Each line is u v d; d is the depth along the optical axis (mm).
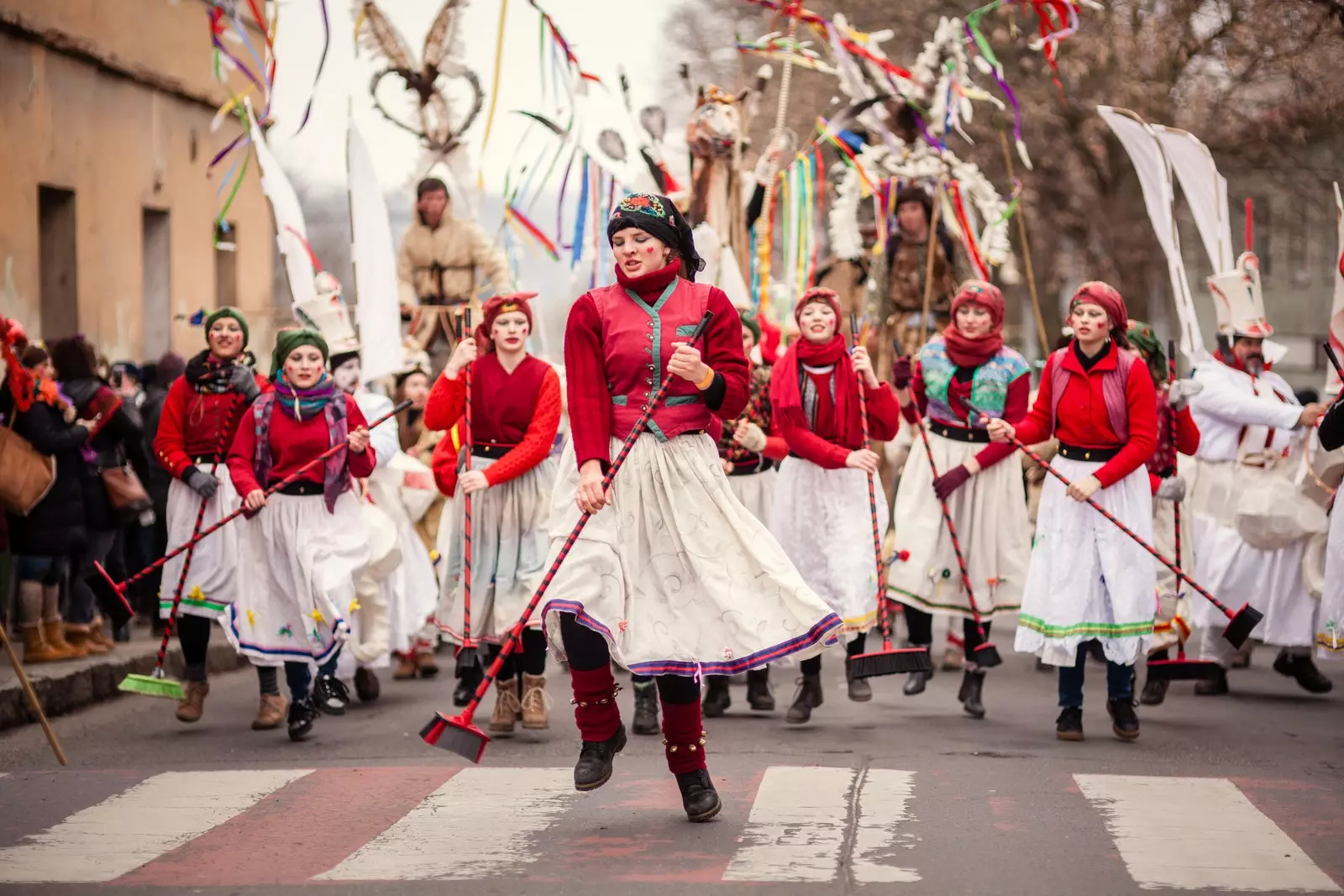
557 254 14289
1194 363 11352
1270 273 50094
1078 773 7598
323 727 9516
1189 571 10812
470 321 9195
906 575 10023
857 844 6109
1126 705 8797
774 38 15547
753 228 15312
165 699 10695
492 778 7438
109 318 18562
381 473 11180
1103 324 8766
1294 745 8688
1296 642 10594
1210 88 27734
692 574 6363
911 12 28750
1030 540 9977
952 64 15211
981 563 9922
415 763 8062
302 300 12375
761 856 5918
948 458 10047
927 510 10086
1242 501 10547
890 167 14906
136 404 13844
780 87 30641
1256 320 11039
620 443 6375
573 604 6129
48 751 8648
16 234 16344
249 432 9297
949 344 10039
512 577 9023
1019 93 28312
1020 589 9891
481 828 6418
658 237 6422
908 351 15039
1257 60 26469
